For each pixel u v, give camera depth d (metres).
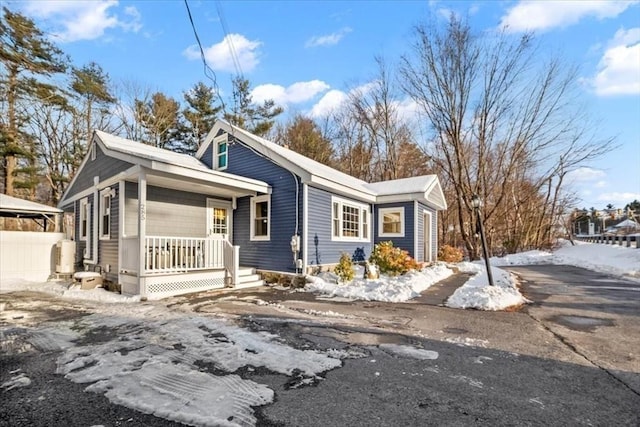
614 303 6.82
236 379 3.14
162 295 7.62
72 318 5.47
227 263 9.21
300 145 27.00
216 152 12.34
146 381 3.08
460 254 17.94
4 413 2.55
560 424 2.44
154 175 7.98
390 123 27.55
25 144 18.12
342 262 9.38
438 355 3.84
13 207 11.49
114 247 9.00
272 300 7.23
